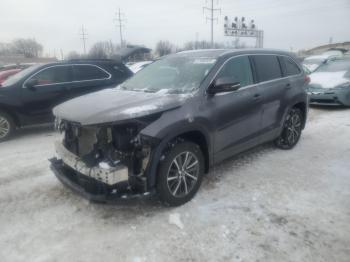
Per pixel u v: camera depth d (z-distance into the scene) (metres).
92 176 3.15
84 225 3.34
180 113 3.46
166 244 3.01
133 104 3.34
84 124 3.12
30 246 3.02
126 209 3.62
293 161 5.08
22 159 5.41
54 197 3.96
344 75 9.69
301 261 2.78
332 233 3.16
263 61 4.90
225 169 4.75
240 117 4.27
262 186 4.18
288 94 5.25
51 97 7.00
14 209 3.69
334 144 6.00
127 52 20.12
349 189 4.09
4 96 6.44
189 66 4.27
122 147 3.17
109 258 2.84
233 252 2.90
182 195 3.65
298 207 3.65
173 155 3.44
